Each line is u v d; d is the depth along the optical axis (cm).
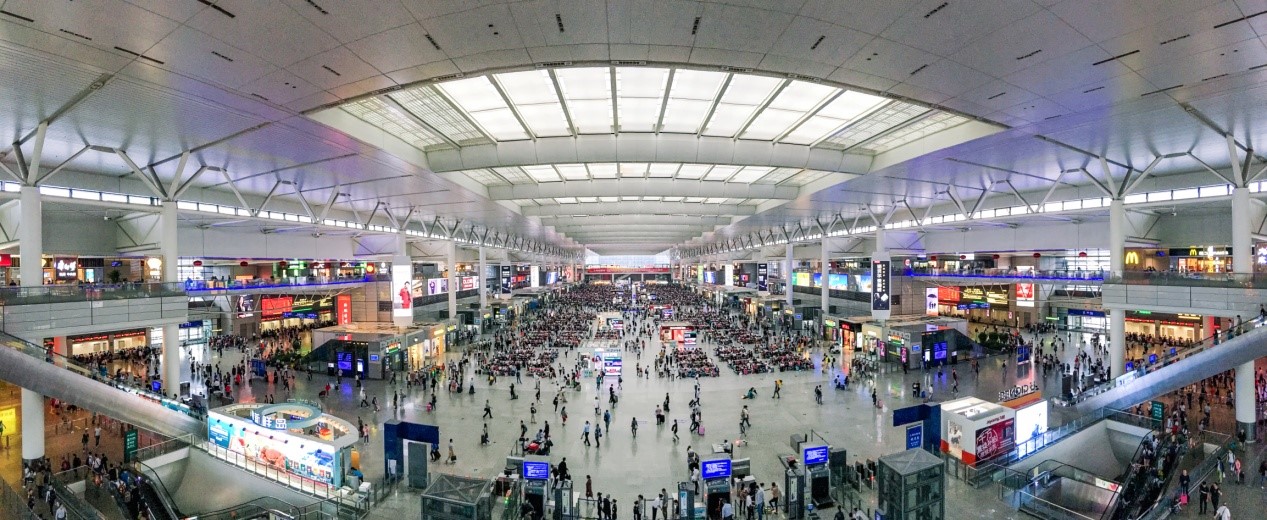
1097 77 1431
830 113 2089
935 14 1099
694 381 3475
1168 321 4428
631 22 1139
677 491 1845
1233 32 1152
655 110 2084
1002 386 3272
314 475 1894
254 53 1231
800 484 1712
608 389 3281
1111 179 2622
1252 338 1980
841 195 3603
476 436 2445
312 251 4591
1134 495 1802
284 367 3672
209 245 3684
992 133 2016
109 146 2014
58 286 1931
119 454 2181
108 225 3028
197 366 3812
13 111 1587
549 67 1384
